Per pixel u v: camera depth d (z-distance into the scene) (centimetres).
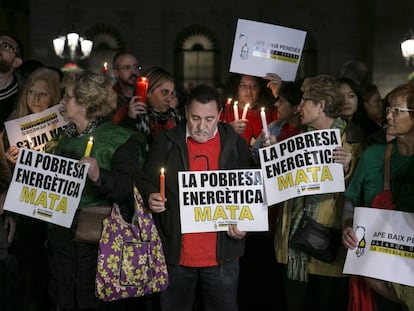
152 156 405
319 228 414
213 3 2331
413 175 380
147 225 382
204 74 2362
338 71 2277
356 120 546
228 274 405
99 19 2319
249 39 560
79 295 383
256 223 399
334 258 416
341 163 404
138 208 382
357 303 407
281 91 504
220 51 2352
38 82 511
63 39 1565
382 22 2142
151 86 552
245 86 583
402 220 377
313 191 403
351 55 2275
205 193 397
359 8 2264
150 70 558
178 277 403
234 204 399
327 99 418
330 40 2277
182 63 2358
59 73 601
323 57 2281
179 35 2353
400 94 378
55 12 2264
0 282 445
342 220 408
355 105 529
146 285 380
